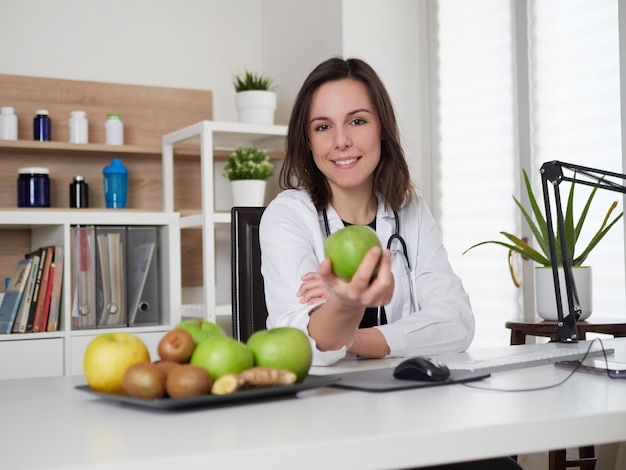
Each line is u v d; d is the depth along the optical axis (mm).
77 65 3494
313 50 3510
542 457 2746
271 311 1628
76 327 3055
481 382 1038
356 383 1010
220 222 3156
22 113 3383
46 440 736
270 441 698
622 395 929
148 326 3186
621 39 2658
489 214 3217
